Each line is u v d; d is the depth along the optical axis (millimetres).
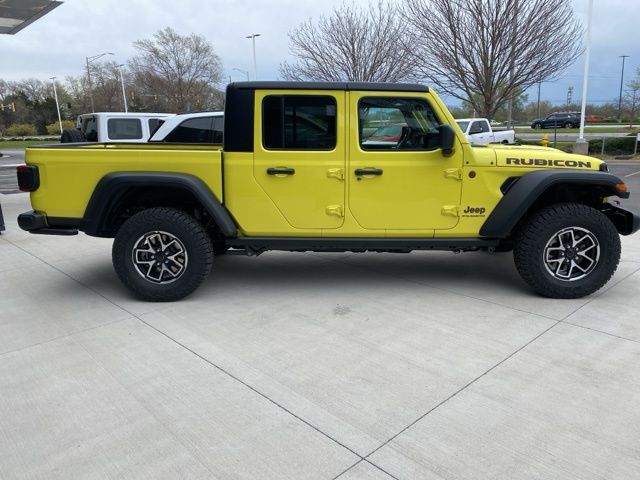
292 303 4391
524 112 64062
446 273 5230
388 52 19203
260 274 5254
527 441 2490
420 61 16625
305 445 2486
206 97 55469
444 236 4414
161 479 2266
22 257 6016
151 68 53812
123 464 2367
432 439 2518
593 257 4359
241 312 4188
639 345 3496
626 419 2654
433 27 15664
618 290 4629
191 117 8312
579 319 3959
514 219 4215
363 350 3479
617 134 34656
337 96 4172
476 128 16047
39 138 59781
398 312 4156
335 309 4238
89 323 3988
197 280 4352
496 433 2557
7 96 75125
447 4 14992
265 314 4141
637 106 52250
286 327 3879
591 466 2309
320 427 2625
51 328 3902
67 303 4434
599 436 2520
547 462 2342
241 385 3041
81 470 2330
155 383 3074
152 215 4242
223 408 2803
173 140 8320
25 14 11156
